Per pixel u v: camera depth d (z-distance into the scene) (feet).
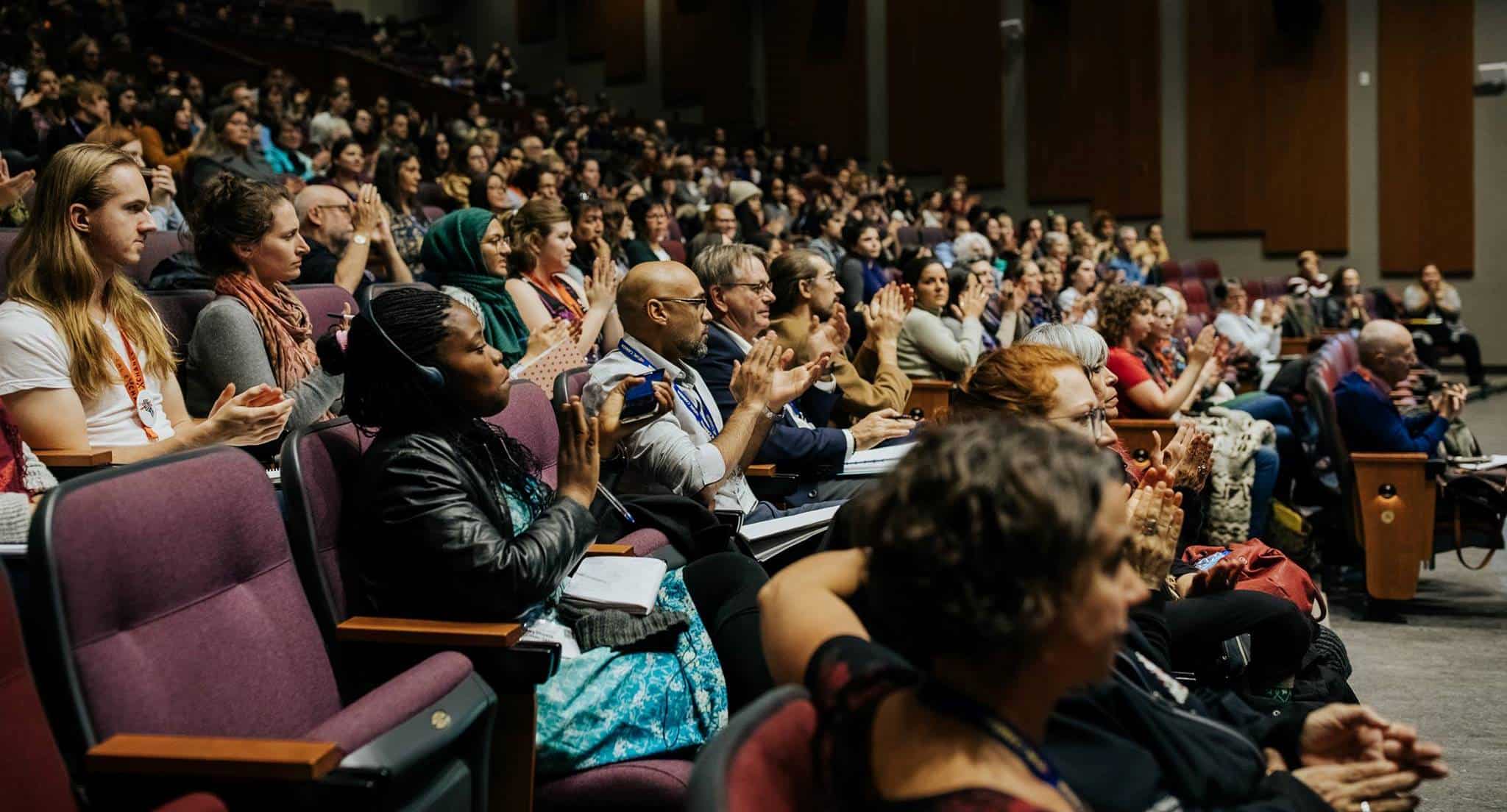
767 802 3.00
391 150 17.40
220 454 5.34
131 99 23.71
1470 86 41.27
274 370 8.95
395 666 5.81
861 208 36.04
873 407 13.28
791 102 51.90
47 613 4.37
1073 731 4.06
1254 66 44.11
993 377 6.23
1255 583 8.05
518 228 13.03
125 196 7.74
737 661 7.07
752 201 29.25
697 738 6.47
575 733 6.11
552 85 57.57
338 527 5.97
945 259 30.94
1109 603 2.93
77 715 4.39
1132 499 5.99
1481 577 15.96
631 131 44.98
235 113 17.90
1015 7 47.60
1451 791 8.85
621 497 7.97
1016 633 2.84
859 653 3.51
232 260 9.02
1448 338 36.52
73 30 34.94
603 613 6.59
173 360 8.36
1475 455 17.07
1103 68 46.24
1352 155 43.04
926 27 49.01
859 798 2.98
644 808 6.10
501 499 6.38
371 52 49.26
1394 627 13.70
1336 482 17.20
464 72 51.72
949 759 2.86
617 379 8.59
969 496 2.87
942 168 49.21
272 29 47.11
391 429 6.24
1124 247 37.47
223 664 4.98
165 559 4.83
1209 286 38.11
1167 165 45.70
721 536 8.02
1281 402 17.37
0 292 9.09
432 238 12.58
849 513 5.45
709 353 10.60
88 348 7.59
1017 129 47.96
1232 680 7.55
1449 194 41.73
